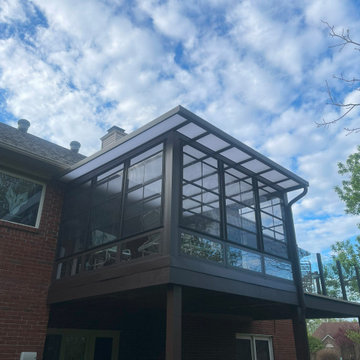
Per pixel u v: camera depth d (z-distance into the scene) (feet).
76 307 25.17
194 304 24.95
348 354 90.94
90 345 25.43
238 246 21.63
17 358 21.45
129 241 20.21
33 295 23.35
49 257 25.05
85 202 25.30
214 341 30.81
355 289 58.65
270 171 25.16
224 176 23.12
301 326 23.99
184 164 20.53
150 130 20.13
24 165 25.80
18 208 24.89
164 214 18.17
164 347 26.61
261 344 35.58
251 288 20.97
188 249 18.28
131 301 22.57
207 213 20.70
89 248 22.17
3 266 22.65
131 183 21.91
